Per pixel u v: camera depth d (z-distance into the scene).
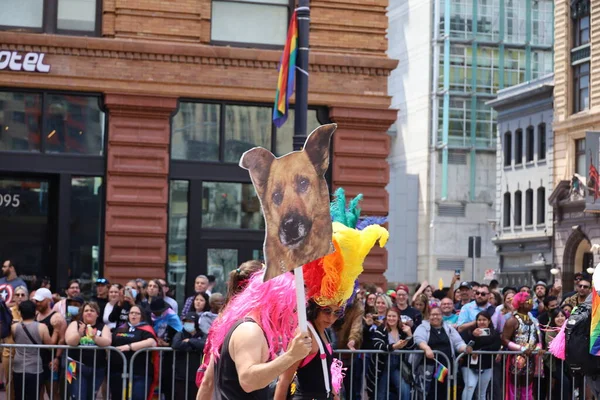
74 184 19.33
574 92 46.28
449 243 58.81
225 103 20.08
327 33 20.42
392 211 59.69
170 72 19.58
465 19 59.12
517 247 51.22
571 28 46.34
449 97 58.91
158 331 13.66
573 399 14.23
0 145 19.02
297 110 14.82
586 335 11.73
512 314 14.15
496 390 13.89
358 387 13.23
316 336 7.15
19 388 13.06
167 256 19.73
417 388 13.34
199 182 19.89
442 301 15.50
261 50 19.95
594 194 39.44
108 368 12.73
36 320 13.56
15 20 19.33
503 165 53.22
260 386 5.92
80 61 19.19
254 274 6.59
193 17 19.80
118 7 19.41
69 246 19.17
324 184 5.84
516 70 59.69
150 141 19.47
